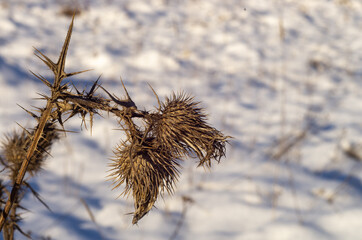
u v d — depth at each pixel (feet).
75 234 9.80
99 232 10.06
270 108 17.31
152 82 17.53
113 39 20.77
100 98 3.80
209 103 16.74
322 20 28.37
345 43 25.16
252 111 16.87
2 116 12.88
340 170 13.19
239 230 10.48
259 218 10.93
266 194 11.86
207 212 11.06
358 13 30.22
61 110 3.76
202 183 12.26
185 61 20.15
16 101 14.06
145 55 19.75
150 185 4.09
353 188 12.29
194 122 4.26
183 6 26.61
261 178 12.64
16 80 15.21
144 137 4.02
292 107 17.51
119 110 3.88
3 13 20.51
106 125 14.39
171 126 4.09
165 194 11.60
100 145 13.61
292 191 12.07
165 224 10.55
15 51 17.25
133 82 17.16
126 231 10.25
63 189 11.41
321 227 10.65
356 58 23.11
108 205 11.14
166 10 25.61
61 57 3.60
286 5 29.60
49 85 3.66
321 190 12.17
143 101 15.53
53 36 19.77
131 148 3.95
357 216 11.05
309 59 22.47
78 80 16.02
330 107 17.66
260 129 15.52
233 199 11.60
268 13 27.66
